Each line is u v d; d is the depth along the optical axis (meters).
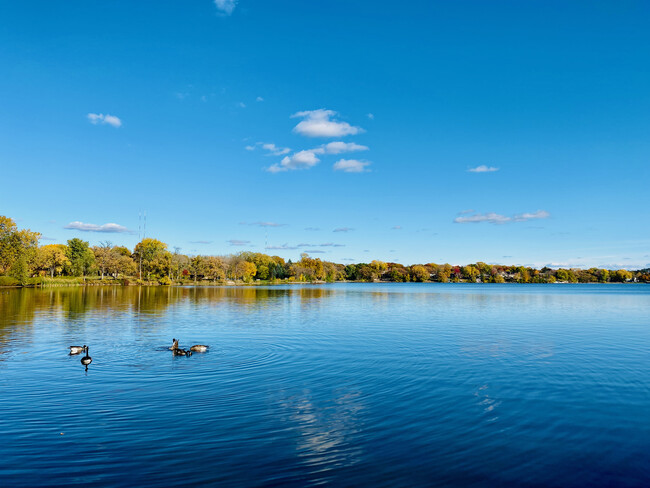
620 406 17.59
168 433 14.55
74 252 152.75
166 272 168.50
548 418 16.20
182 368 23.77
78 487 11.11
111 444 13.69
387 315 54.38
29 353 27.53
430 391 19.55
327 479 11.58
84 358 24.23
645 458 12.97
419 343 32.25
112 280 164.75
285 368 23.86
